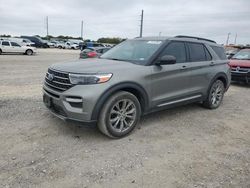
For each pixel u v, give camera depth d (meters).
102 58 5.45
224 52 6.98
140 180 3.30
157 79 4.88
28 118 5.25
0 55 24.66
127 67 4.54
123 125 4.54
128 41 5.94
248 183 3.33
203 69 5.96
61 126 4.89
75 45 52.59
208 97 6.33
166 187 3.18
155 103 4.96
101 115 4.21
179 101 5.49
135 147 4.20
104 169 3.52
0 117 5.25
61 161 3.67
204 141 4.57
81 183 3.20
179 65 5.33
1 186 3.07
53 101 4.45
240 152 4.20
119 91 4.37
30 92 7.58
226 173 3.54
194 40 6.04
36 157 3.74
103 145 4.21
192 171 3.56
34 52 28.02
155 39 5.52
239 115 6.22
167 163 3.74
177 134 4.82
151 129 4.99
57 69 4.45
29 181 3.19
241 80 10.35
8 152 3.84
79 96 4.03
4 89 7.88
